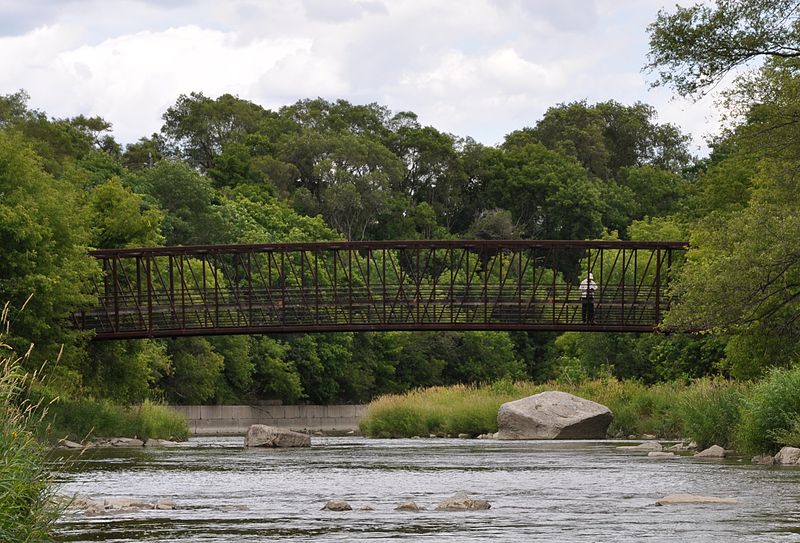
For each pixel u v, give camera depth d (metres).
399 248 66.94
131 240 76.75
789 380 40.03
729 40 39.44
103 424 60.16
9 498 15.55
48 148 117.69
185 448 54.69
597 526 20.34
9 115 127.12
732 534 19.02
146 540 18.80
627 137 191.25
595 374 84.69
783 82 42.91
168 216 110.50
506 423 62.97
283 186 158.25
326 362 116.12
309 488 29.59
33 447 16.66
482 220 163.38
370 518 22.02
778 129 43.06
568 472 34.72
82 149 136.50
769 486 28.20
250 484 31.06
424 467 38.19
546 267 156.25
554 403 62.88
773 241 41.12
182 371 93.00
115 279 66.19
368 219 160.25
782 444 39.81
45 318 56.56
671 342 72.69
